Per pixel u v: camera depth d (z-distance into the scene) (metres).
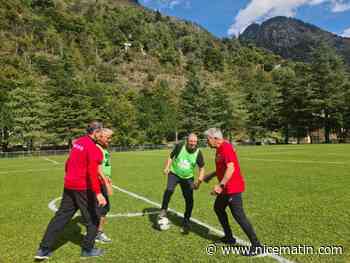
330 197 8.70
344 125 61.41
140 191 10.67
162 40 197.62
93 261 4.63
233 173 4.78
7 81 62.00
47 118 54.25
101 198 4.61
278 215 6.92
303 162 19.33
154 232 5.95
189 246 5.13
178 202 8.60
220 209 5.09
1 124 48.62
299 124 63.84
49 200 9.66
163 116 70.31
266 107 69.38
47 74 105.19
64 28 158.88
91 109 58.91
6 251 5.12
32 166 24.19
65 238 5.73
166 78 151.12
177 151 6.07
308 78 60.84
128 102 76.56
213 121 69.12
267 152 31.20
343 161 19.31
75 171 4.79
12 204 9.13
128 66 158.25
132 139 62.78
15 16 137.00
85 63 141.38
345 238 5.32
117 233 5.95
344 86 59.47
